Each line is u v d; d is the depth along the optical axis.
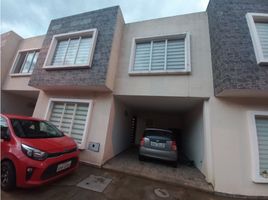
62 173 3.83
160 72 5.73
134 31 6.89
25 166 3.22
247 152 4.41
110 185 4.14
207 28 5.91
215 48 5.09
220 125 4.70
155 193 3.94
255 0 5.18
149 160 6.34
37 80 6.77
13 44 9.55
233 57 4.48
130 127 9.32
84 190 3.73
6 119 4.10
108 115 5.94
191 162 6.36
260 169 4.37
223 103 4.86
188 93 5.30
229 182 4.24
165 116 10.56
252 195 4.10
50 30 7.51
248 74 4.30
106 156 5.86
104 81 5.53
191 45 5.85
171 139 5.78
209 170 4.62
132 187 4.14
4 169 3.45
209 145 4.81
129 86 6.05
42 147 3.53
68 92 6.86
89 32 6.52
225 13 5.01
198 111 6.11
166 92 5.55
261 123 4.71
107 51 5.93
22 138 3.63
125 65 6.40
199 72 5.41
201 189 4.26
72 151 4.20
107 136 5.85
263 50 4.82
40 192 3.44
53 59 7.01
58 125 6.66
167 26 6.45
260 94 4.50
